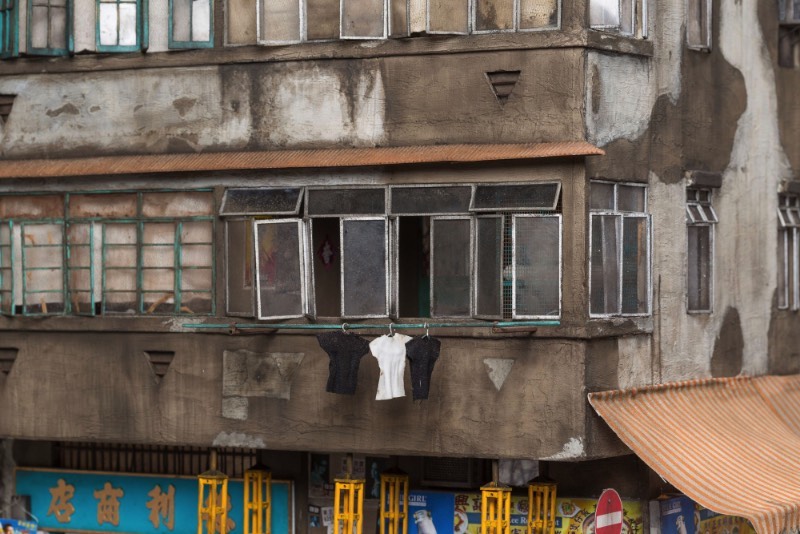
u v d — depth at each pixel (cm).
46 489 2412
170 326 2183
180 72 2206
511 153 2008
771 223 2489
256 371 2147
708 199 2330
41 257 2255
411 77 2092
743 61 2414
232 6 2177
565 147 1992
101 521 2378
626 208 2122
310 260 2102
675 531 2216
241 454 2327
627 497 2153
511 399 2030
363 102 2114
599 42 2047
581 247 1991
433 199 2050
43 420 2269
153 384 2206
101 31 2233
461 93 2070
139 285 2202
